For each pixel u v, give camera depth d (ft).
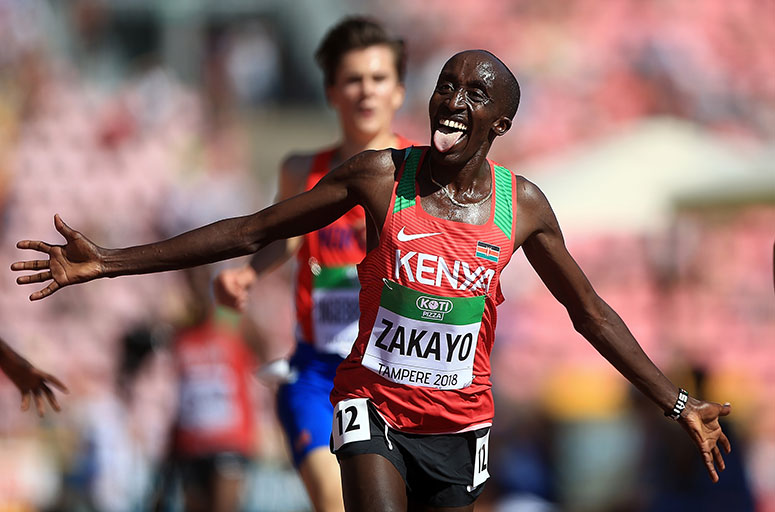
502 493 98.27
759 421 126.82
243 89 223.10
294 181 57.16
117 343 150.10
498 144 205.26
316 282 53.78
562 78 219.82
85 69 224.12
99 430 108.58
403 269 36.60
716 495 85.56
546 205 38.06
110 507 108.37
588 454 110.93
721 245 171.32
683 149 150.10
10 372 49.65
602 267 171.12
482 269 36.76
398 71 57.26
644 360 40.27
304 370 53.31
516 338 157.07
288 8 239.30
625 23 229.45
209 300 92.63
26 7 206.90
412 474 38.78
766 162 148.25
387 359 37.60
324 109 235.81
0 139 183.93
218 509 90.99
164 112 196.54
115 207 179.73
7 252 169.78
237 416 92.17
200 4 232.73
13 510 115.65
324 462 49.52
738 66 222.69
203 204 177.06
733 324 165.27
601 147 153.69
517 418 104.94
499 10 238.27
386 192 36.88
